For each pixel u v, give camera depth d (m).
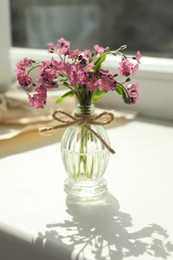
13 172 0.61
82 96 0.52
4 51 0.92
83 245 0.45
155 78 0.84
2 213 0.50
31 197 0.54
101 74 0.50
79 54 0.51
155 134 0.77
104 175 0.60
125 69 0.50
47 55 0.97
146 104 0.87
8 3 0.94
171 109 0.84
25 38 1.10
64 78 0.58
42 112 0.79
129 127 0.81
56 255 0.45
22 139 0.73
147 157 0.66
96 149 0.54
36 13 1.10
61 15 1.13
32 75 0.93
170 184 0.57
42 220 0.49
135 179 0.59
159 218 0.49
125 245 0.45
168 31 1.00
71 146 0.54
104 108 0.90
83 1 1.14
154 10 1.02
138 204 0.52
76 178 0.55
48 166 0.63
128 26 1.06
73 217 0.50
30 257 0.47
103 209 0.51
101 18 1.11
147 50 1.03
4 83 0.94
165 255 0.43
